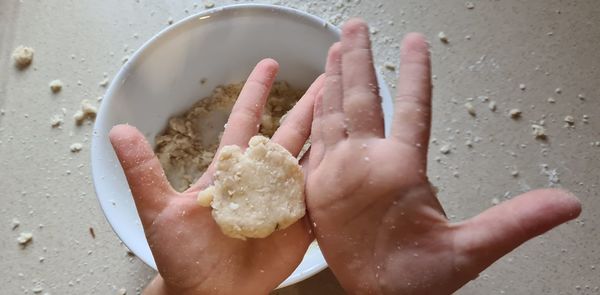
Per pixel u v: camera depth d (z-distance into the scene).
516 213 0.24
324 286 0.39
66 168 0.42
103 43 0.45
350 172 0.27
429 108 0.26
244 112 0.33
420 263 0.26
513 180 0.42
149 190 0.29
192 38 0.38
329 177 0.28
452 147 0.42
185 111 0.42
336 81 0.28
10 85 0.44
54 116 0.44
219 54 0.40
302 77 0.41
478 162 0.42
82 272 0.40
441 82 0.44
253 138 0.31
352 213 0.28
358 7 0.46
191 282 0.29
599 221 0.41
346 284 0.28
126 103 0.37
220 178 0.30
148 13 0.46
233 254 0.29
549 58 0.44
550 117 0.43
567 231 0.41
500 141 0.43
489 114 0.43
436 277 0.26
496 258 0.25
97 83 0.44
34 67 0.45
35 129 0.43
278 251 0.30
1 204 0.42
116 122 0.37
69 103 0.44
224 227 0.29
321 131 0.29
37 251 0.41
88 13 0.46
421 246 0.26
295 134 0.33
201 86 0.41
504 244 0.24
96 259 0.41
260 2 0.46
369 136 0.27
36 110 0.44
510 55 0.45
